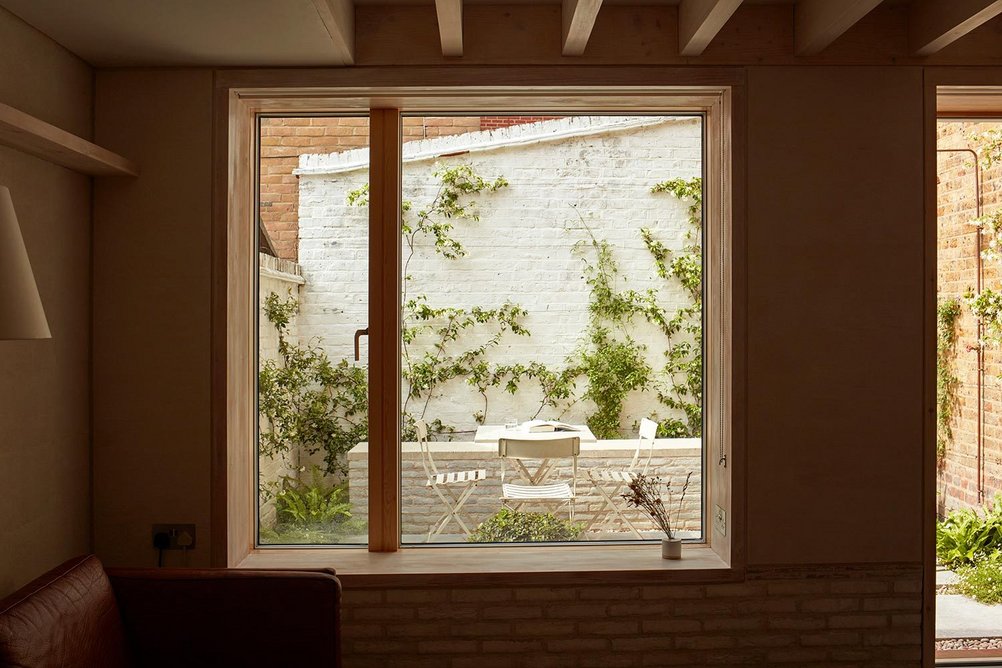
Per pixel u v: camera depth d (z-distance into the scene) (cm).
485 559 323
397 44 306
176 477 306
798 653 309
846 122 309
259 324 339
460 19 269
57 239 280
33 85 265
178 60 299
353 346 339
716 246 336
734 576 308
